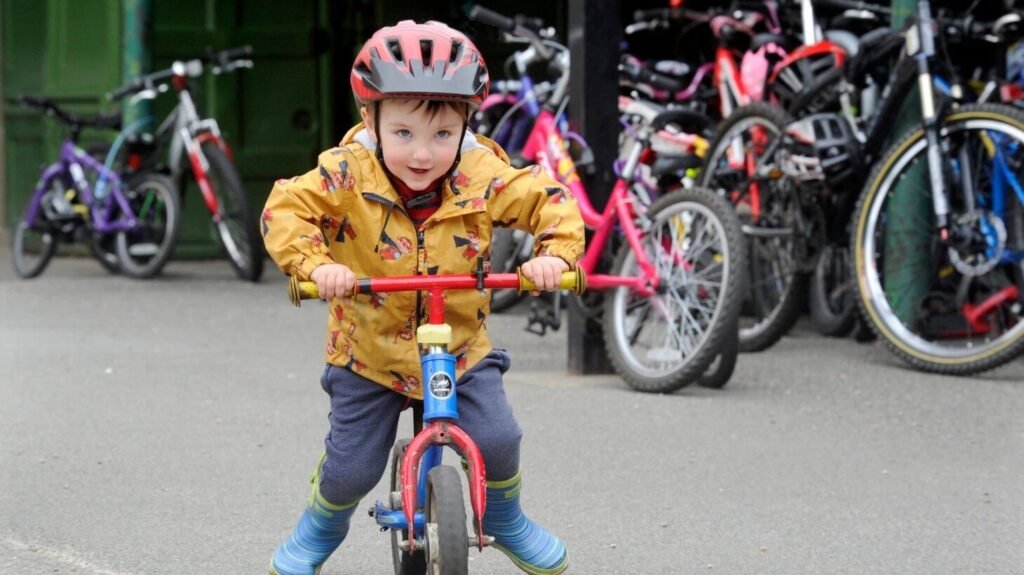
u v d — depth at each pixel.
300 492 5.55
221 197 11.65
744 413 6.82
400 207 3.97
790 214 8.08
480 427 4.00
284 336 8.98
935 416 6.75
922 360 7.64
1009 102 7.98
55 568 4.68
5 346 8.57
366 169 3.96
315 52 12.88
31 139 13.41
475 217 4.01
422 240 3.99
